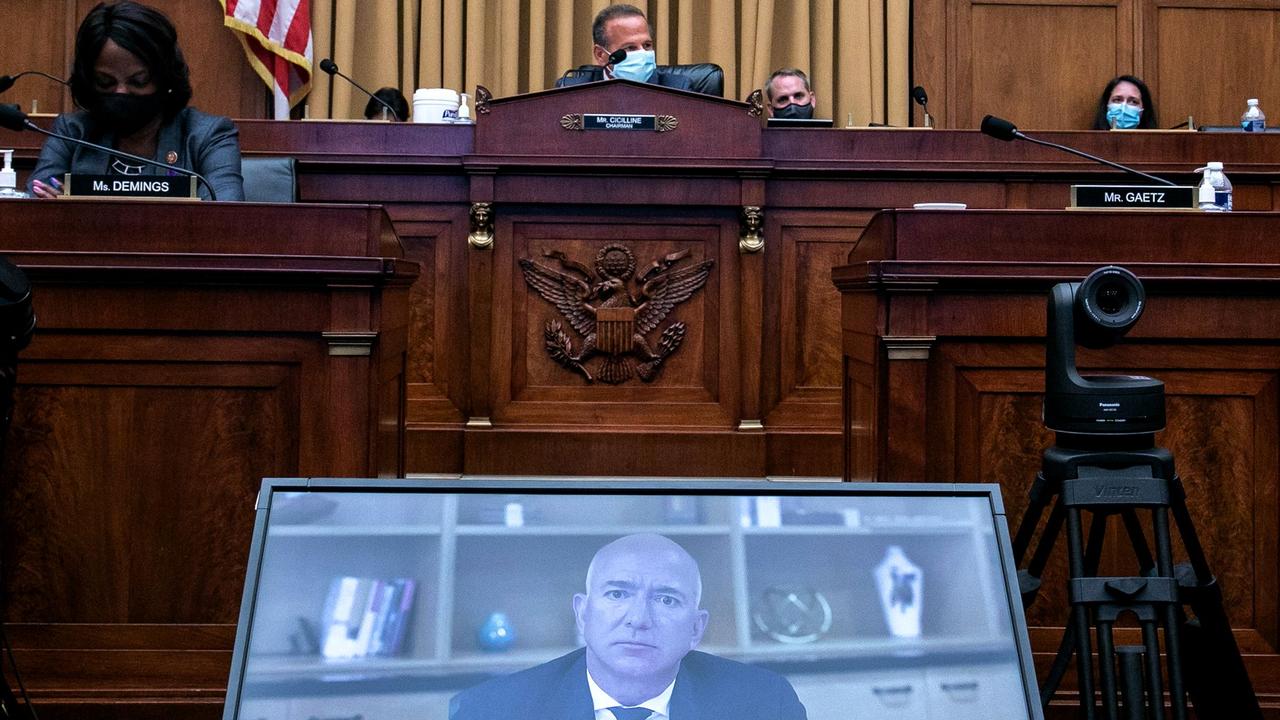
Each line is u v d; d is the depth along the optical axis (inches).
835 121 242.4
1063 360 75.7
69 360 91.2
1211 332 94.4
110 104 119.6
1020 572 79.4
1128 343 95.0
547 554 63.3
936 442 95.3
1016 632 62.9
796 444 160.7
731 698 61.2
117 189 96.9
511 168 160.9
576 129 163.5
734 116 163.8
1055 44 248.7
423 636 61.6
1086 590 72.2
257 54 231.8
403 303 108.7
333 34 235.9
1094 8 249.0
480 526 63.7
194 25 236.4
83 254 89.9
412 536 63.4
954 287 94.7
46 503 90.8
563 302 161.3
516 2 235.6
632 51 187.5
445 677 61.0
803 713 61.4
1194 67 249.1
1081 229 95.6
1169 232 95.8
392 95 198.2
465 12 238.4
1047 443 95.7
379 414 93.7
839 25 242.5
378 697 60.4
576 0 240.1
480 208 159.9
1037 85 248.7
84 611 90.5
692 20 239.9
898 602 63.3
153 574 91.0
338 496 64.0
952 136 166.7
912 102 248.2
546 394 161.2
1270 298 94.7
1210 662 80.1
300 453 91.7
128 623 90.6
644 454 159.3
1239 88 249.4
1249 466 94.8
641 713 61.0
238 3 226.7
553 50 239.0
